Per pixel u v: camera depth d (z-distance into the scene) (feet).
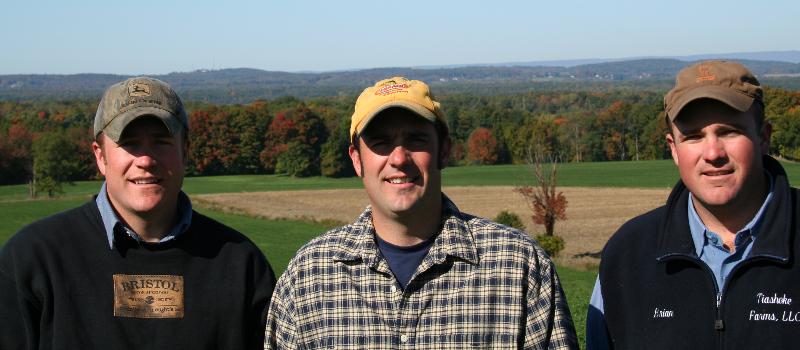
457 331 12.76
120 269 13.93
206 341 14.06
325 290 13.29
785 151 215.10
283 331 13.58
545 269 13.15
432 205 13.15
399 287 13.03
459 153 316.40
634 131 306.14
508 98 598.34
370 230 13.50
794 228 12.37
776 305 12.14
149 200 13.84
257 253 14.97
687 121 12.44
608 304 13.85
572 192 198.70
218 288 14.28
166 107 14.01
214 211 163.02
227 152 305.53
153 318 13.84
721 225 12.76
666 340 12.89
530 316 12.84
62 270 13.78
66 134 262.47
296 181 272.10
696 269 12.89
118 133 13.58
